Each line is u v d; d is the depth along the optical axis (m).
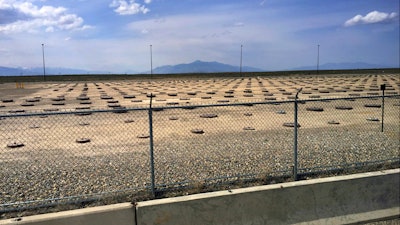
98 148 8.71
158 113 15.20
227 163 7.11
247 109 16.30
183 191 5.51
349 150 8.15
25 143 9.40
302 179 6.09
